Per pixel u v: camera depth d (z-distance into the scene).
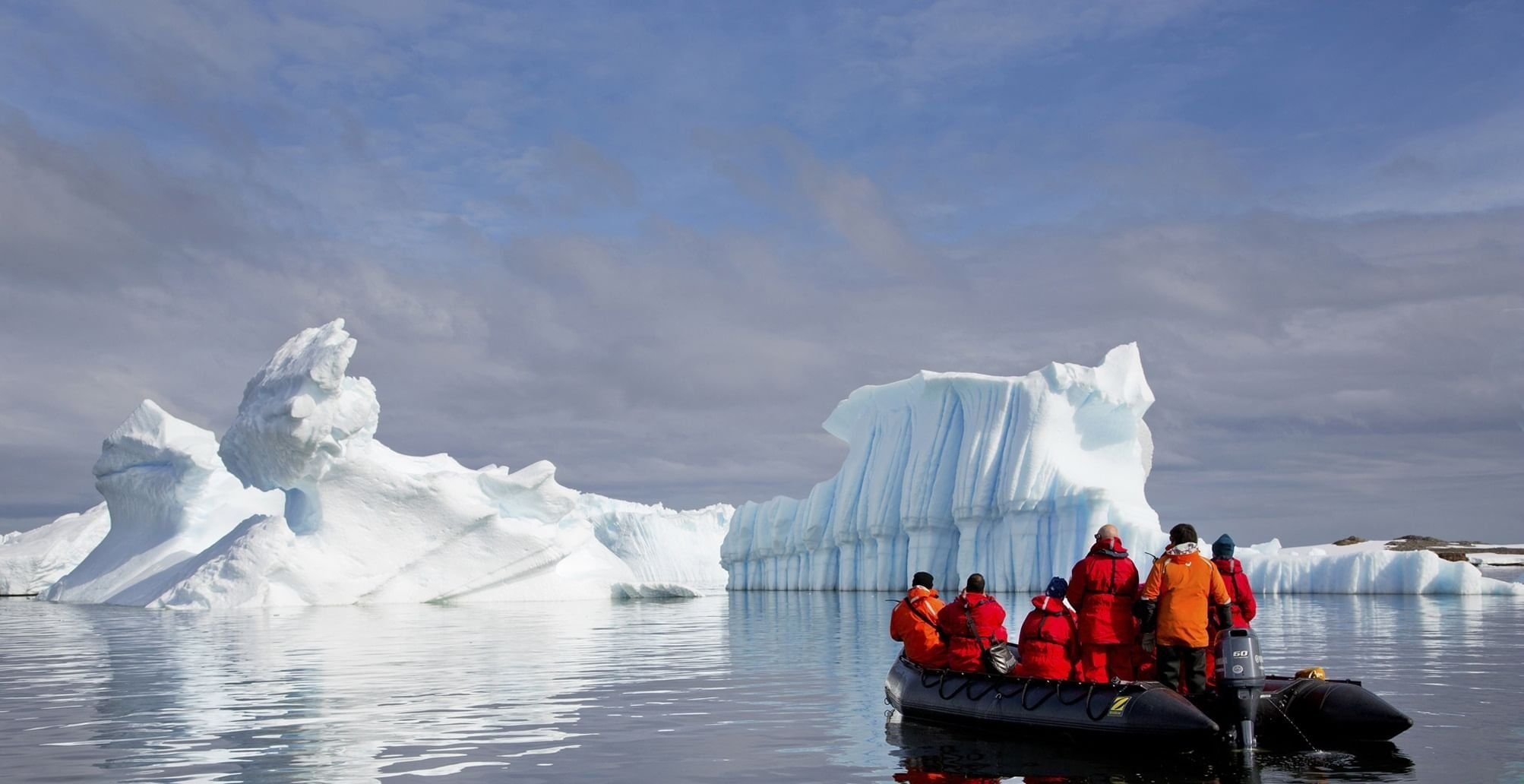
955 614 14.77
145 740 13.29
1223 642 12.51
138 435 55.28
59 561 64.00
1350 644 23.53
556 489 52.75
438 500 47.41
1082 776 11.19
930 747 12.70
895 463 59.06
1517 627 27.92
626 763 11.85
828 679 19.06
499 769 11.61
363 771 11.51
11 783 11.02
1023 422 52.62
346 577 45.09
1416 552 45.03
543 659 22.58
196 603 42.38
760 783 10.93
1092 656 13.16
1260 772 11.27
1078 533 48.66
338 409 44.62
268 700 16.67
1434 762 11.59
